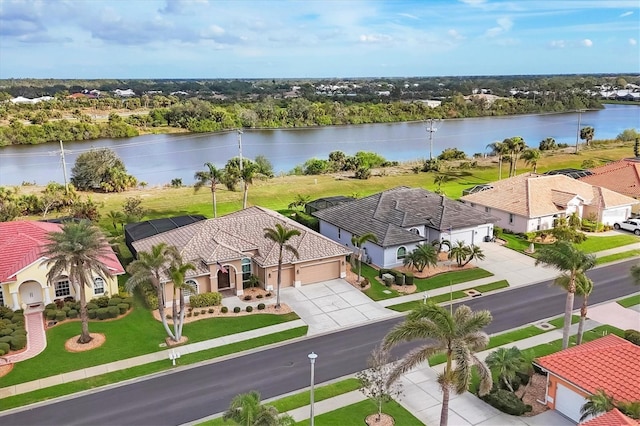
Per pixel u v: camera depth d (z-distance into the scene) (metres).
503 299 41.28
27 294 39.03
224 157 117.62
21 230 43.12
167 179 95.00
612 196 61.94
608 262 49.22
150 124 171.62
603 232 59.06
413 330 21.44
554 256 29.06
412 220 51.53
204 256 41.16
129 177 81.75
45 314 37.53
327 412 26.56
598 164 96.31
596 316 37.97
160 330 35.72
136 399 27.86
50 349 32.81
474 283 44.47
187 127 170.12
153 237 45.97
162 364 31.36
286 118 181.38
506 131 162.62
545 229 58.41
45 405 27.22
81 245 31.86
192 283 40.34
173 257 35.38
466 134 156.62
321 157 116.50
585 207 61.62
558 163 99.81
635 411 21.83
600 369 25.70
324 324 36.91
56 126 144.25
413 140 144.62
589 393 24.44
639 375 24.81
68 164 110.69
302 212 66.06
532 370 29.75
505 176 89.88
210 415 26.45
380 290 43.00
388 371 28.78
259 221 47.03
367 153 103.31
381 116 193.88
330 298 41.34
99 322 36.84
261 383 29.48
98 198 73.75
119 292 41.31
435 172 93.44
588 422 21.52
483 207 62.41
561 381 26.16
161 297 33.38
